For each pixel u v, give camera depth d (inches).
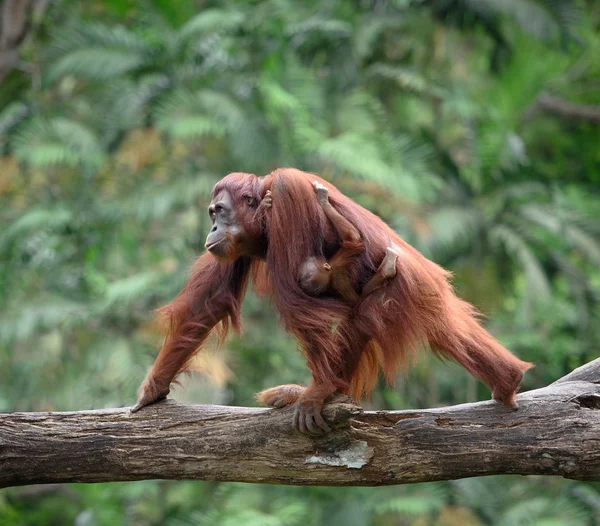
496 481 550.9
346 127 557.3
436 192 574.2
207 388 519.8
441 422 189.8
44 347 538.9
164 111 521.7
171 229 561.6
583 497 537.3
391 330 193.6
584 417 189.0
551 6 578.6
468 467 188.1
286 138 537.0
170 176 545.6
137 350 517.0
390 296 191.2
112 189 563.2
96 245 552.1
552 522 492.7
